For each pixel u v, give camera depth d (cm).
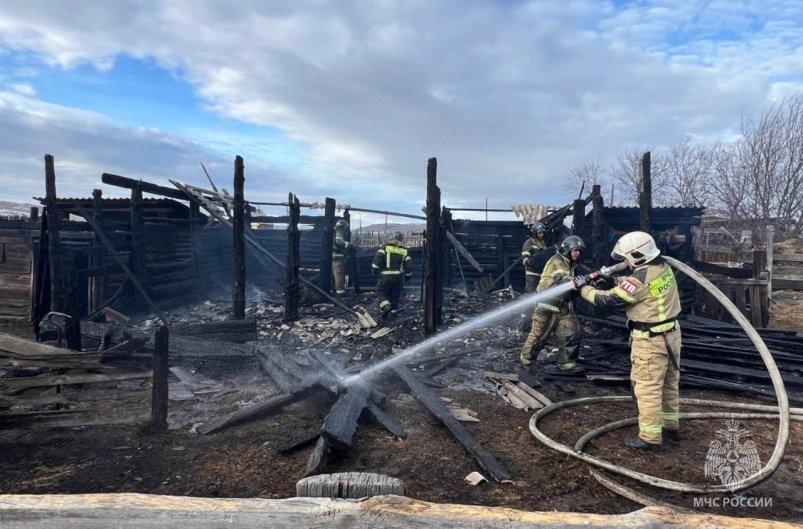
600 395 563
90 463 373
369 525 170
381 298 953
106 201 1049
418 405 511
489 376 598
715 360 669
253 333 713
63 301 729
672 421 412
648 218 834
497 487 342
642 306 393
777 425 459
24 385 411
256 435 429
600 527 167
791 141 2206
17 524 173
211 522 171
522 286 1282
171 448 400
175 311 1052
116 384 521
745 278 987
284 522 171
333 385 500
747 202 2353
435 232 806
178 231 1140
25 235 1012
